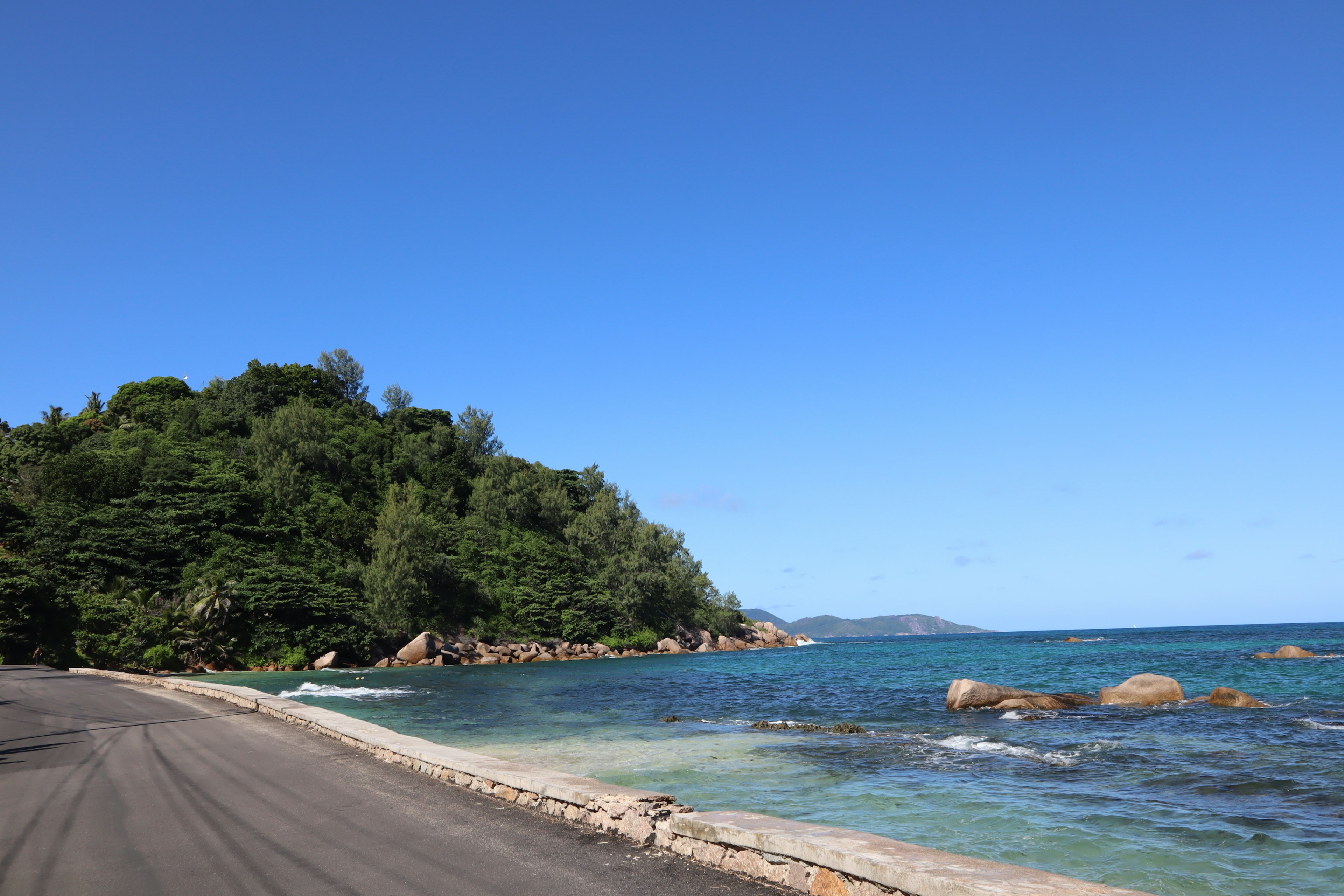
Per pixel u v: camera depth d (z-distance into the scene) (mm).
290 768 14883
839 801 15430
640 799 9664
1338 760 19875
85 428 126688
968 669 68062
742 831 8031
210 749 17609
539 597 111938
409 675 69438
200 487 96875
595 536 137875
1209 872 10875
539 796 10906
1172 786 16781
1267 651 87750
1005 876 6172
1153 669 61188
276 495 105438
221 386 152750
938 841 12469
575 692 48594
